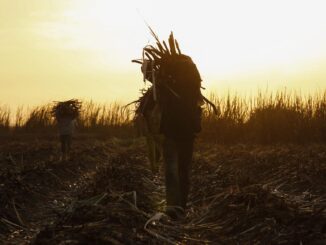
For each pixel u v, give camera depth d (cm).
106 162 2188
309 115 2727
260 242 777
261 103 2853
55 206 1178
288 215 848
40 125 4038
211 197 1102
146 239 755
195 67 1006
